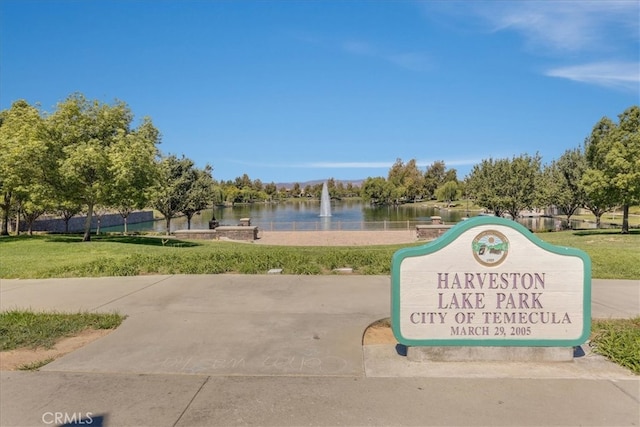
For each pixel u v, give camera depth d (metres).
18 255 13.54
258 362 4.70
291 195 166.12
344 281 8.98
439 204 99.50
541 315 4.70
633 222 38.56
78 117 18.83
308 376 4.34
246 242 22.53
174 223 49.78
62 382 4.21
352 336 5.54
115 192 17.64
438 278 4.69
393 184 110.81
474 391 4.00
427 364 4.63
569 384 4.14
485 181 33.00
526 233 4.69
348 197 159.62
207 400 3.85
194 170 31.08
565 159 30.11
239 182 143.00
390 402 3.80
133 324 6.09
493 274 4.68
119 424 3.45
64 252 14.34
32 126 18.19
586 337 4.69
